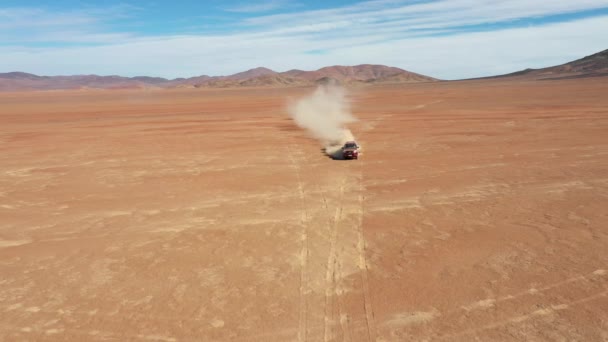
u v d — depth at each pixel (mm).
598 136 35031
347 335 10312
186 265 14430
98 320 11344
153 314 11539
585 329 10273
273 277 13344
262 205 20641
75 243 16719
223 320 11125
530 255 14266
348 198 21359
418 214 18672
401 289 12391
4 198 23234
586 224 16719
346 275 13344
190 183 25266
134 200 22203
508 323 10617
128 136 45125
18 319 11500
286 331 10547
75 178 27266
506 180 23469
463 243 15445
